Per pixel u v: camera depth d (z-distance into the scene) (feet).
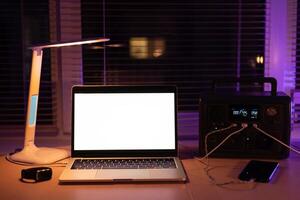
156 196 4.19
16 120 6.99
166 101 5.42
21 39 6.82
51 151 5.60
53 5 6.83
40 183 4.59
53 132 7.11
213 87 5.94
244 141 5.47
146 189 4.37
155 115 5.40
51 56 6.93
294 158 5.48
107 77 6.95
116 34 6.86
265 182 4.56
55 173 4.94
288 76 7.17
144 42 6.90
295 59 7.16
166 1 6.83
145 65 6.95
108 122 5.38
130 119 5.39
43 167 4.84
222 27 6.95
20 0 6.74
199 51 6.98
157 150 5.32
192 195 4.21
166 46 6.93
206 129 5.52
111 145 5.33
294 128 7.05
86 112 5.39
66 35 6.88
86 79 6.99
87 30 6.88
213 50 7.00
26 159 5.34
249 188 4.39
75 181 4.52
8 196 4.23
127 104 5.41
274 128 5.39
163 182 4.56
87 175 4.65
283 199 4.09
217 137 5.51
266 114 5.39
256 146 5.48
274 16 7.03
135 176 4.61
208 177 4.75
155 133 5.36
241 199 4.09
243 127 5.43
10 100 6.98
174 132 5.36
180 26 6.90
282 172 4.91
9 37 6.82
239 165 5.22
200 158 5.54
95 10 6.81
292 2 7.03
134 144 5.33
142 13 6.84
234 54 7.04
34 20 6.82
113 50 6.90
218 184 4.52
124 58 6.91
